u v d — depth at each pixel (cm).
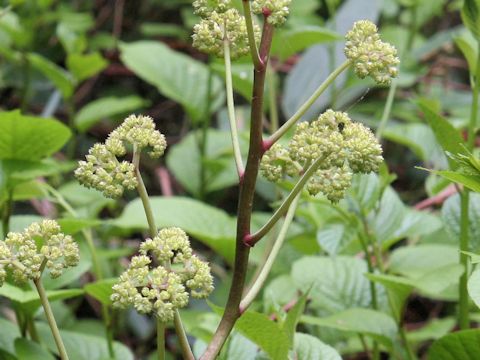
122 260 143
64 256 72
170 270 70
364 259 116
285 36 125
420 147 133
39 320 114
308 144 73
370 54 73
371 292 103
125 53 169
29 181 109
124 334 141
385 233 105
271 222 72
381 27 212
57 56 211
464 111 166
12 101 204
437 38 181
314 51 164
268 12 71
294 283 107
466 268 96
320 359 83
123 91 223
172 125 223
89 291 92
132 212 116
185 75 169
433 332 114
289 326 80
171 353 143
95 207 128
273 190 156
